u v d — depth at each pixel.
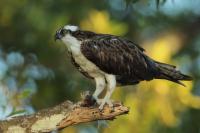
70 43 12.27
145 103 17.20
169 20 21.08
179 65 19.27
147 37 20.33
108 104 11.48
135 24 20.33
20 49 20.06
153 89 17.23
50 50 19.44
